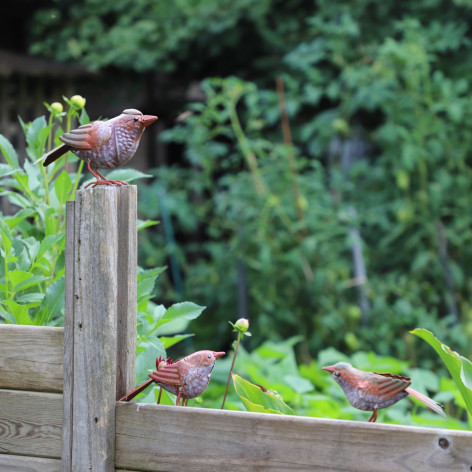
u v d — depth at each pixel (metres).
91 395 1.97
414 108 6.94
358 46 8.07
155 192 8.03
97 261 1.96
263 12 8.77
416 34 7.11
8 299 2.31
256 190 6.82
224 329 7.29
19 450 2.08
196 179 7.90
